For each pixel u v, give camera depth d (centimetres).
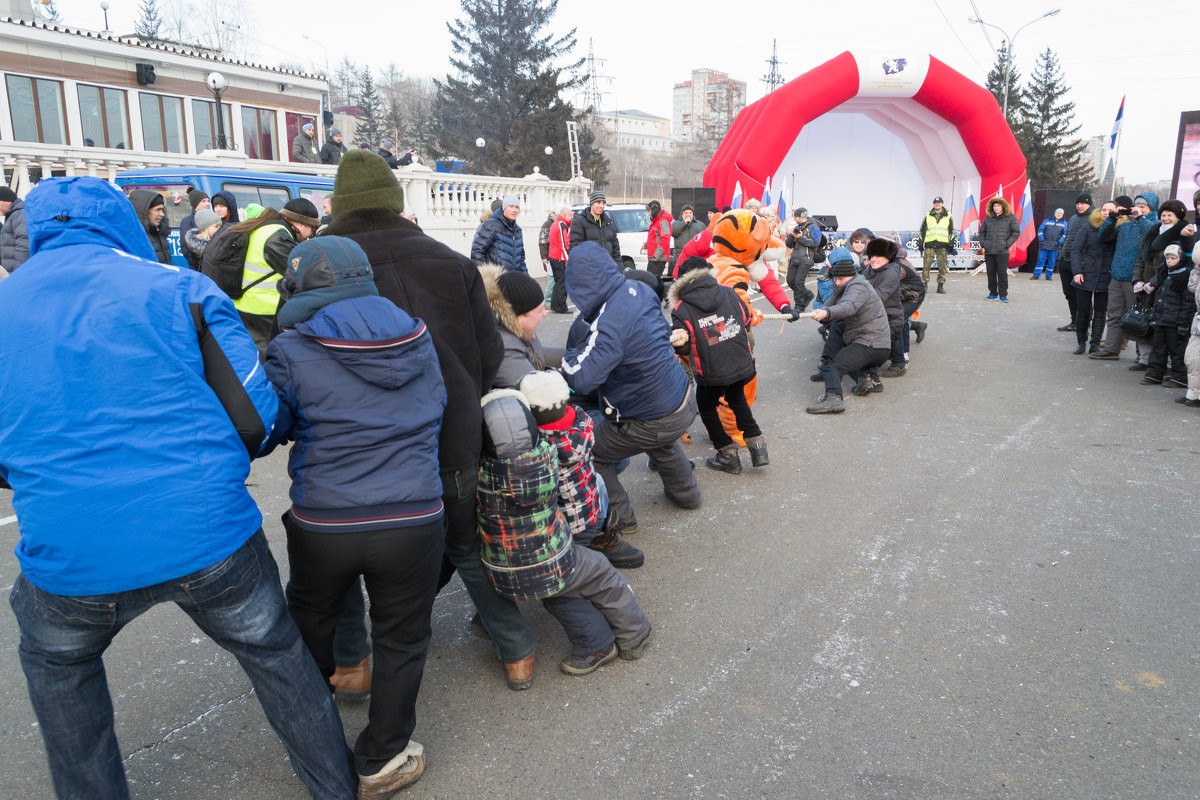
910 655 311
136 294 181
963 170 1989
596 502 315
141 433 178
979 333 1064
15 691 295
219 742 266
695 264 484
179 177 853
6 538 427
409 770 238
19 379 173
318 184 946
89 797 199
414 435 221
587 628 300
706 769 249
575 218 1113
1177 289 702
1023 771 244
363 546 211
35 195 191
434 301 253
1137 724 266
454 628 345
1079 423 630
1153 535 417
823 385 781
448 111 4547
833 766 249
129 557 176
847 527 437
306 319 221
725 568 390
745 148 1816
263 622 201
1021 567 384
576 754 258
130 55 1923
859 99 1934
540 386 291
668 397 394
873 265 787
